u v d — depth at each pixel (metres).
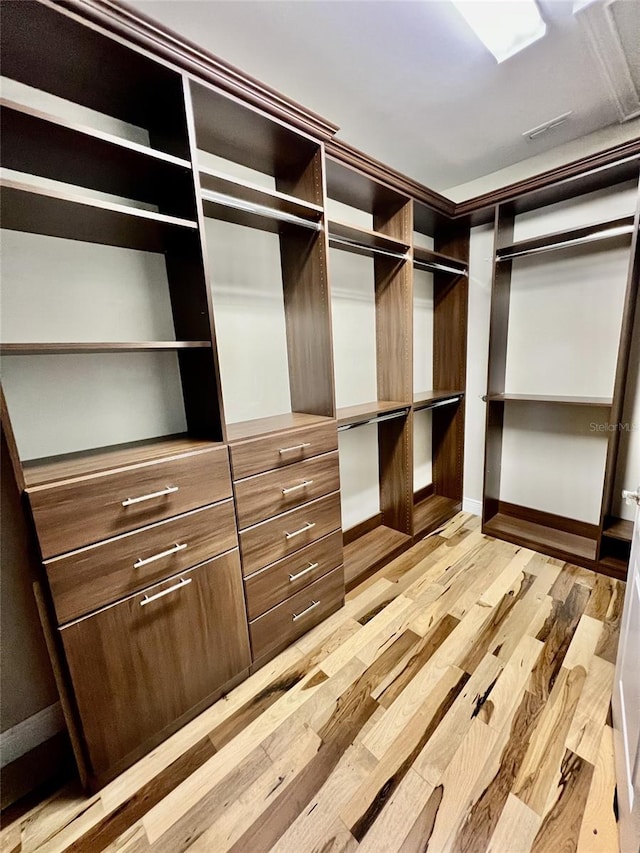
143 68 1.04
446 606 1.83
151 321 1.43
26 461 1.16
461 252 2.62
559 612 1.75
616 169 1.79
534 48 1.38
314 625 1.72
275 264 1.80
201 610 1.29
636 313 1.98
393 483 2.46
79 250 1.25
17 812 1.07
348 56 1.40
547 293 2.30
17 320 1.15
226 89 1.17
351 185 1.84
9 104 0.81
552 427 2.41
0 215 1.01
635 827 0.80
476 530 2.59
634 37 1.33
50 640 0.99
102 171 1.15
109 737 1.10
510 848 0.93
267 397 1.84
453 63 1.45
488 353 2.44
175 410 1.52
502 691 1.36
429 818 1.00
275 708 1.34
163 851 0.97
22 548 1.04
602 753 1.14
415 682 1.42
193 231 1.20
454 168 2.33
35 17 0.85
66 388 1.25
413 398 2.44
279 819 1.02
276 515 1.49
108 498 1.04
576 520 2.38
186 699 1.28
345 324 2.21
